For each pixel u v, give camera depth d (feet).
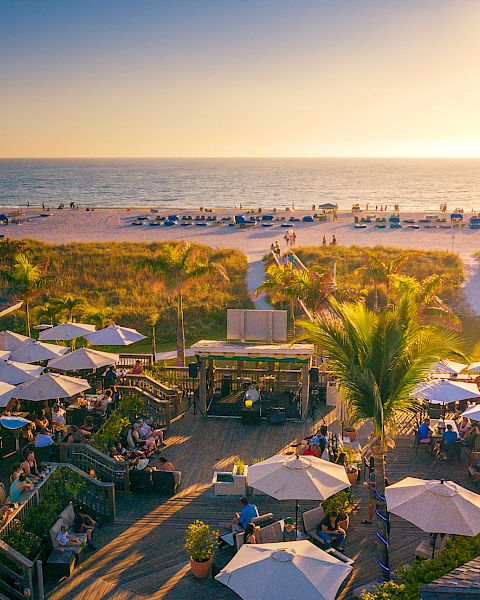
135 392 65.26
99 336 73.77
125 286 147.13
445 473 52.95
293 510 46.37
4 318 111.14
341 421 62.18
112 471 49.03
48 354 66.90
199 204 513.04
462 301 130.62
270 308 125.39
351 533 42.98
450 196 638.94
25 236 233.76
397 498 35.76
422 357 37.19
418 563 34.47
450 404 66.18
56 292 136.15
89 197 602.85
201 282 85.97
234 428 62.34
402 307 38.32
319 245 206.18
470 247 203.51
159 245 199.82
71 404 64.13
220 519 44.88
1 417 53.83
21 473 42.73
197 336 109.70
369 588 35.55
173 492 48.73
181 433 61.00
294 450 56.39
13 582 36.29
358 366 37.50
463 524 33.32
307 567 28.71
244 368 76.74
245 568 28.81
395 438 60.29
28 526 39.01
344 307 40.14
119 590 36.40
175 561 39.52
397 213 316.19
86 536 40.73
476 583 23.11
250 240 220.02
